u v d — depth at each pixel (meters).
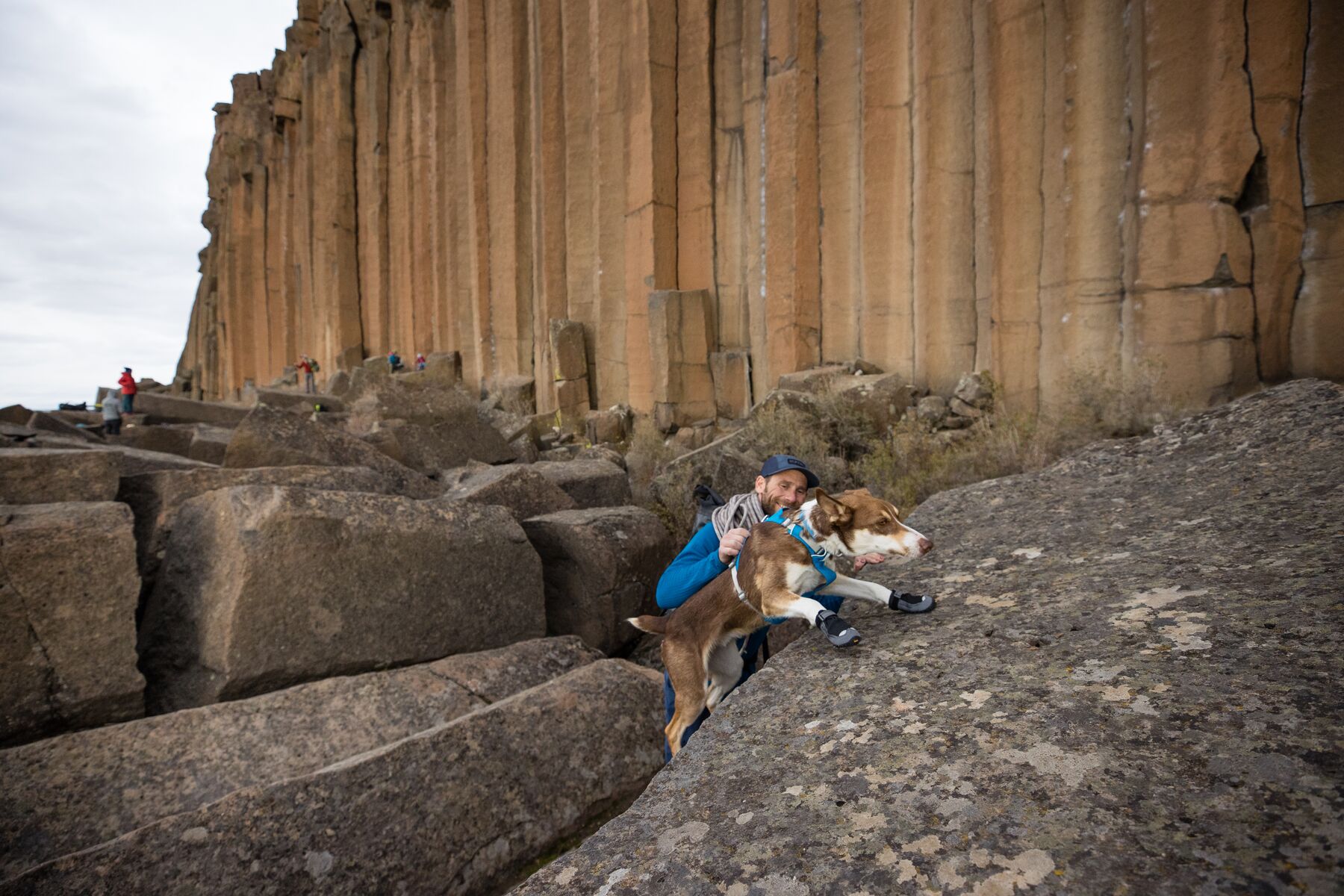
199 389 69.69
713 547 3.24
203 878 2.74
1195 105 8.96
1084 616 2.35
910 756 1.77
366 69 37.31
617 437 19.25
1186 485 3.64
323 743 3.76
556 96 23.09
